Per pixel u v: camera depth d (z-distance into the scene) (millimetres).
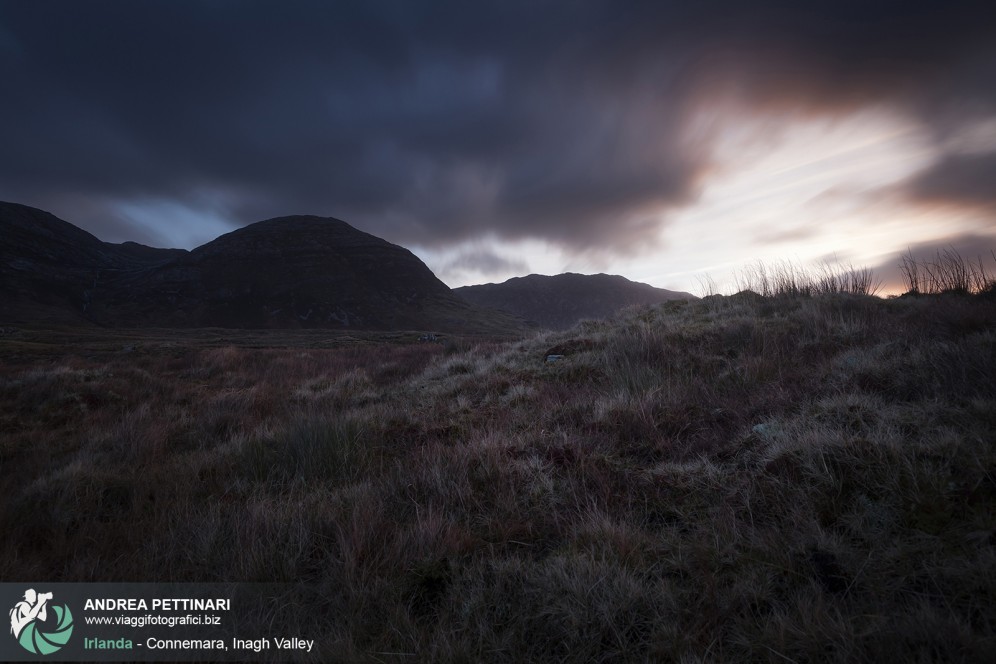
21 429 8039
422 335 40656
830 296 9992
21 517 4035
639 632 2350
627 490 3768
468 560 3070
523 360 9820
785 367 6117
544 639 2367
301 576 3012
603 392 6539
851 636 2018
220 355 17078
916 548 2492
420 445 5441
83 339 38469
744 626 2246
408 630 2432
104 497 4559
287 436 5738
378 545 3199
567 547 3080
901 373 4699
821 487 3186
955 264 9742
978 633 1963
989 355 4383
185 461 5586
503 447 4703
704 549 2783
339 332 55656
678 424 4965
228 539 3438
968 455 3053
